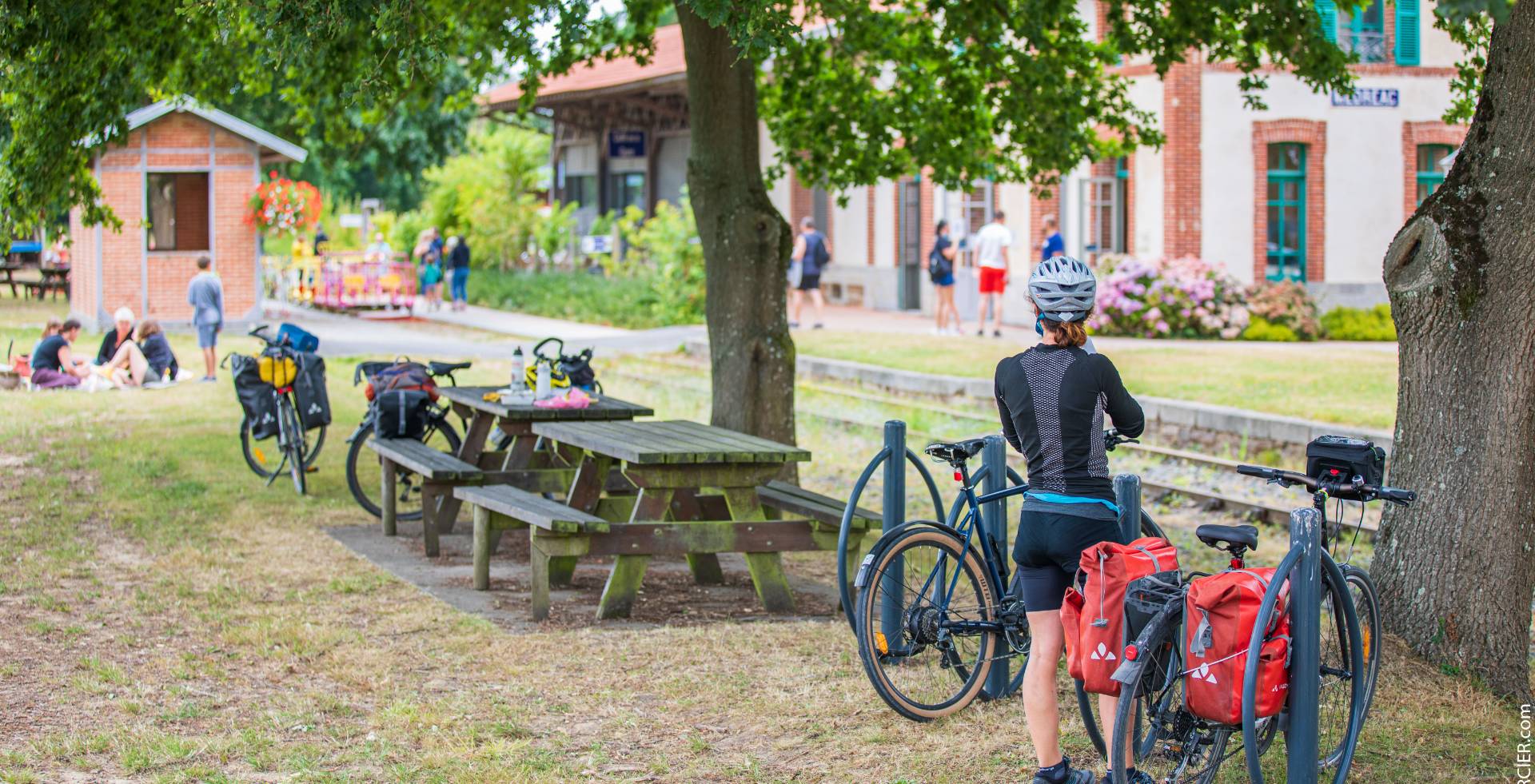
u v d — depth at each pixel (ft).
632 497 30.86
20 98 33.50
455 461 32.04
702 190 38.27
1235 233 86.79
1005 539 21.26
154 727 19.75
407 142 146.30
